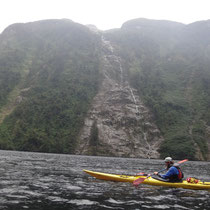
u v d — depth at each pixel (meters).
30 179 12.34
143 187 11.94
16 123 65.12
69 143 60.81
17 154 37.81
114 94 83.81
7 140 57.66
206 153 60.97
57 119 69.38
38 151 56.78
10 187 9.95
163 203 8.75
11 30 122.94
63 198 8.65
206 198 10.05
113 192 10.30
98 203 8.20
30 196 8.66
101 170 19.38
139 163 34.38
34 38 122.31
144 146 64.62
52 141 60.12
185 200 9.47
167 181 12.67
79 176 14.75
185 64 113.19
